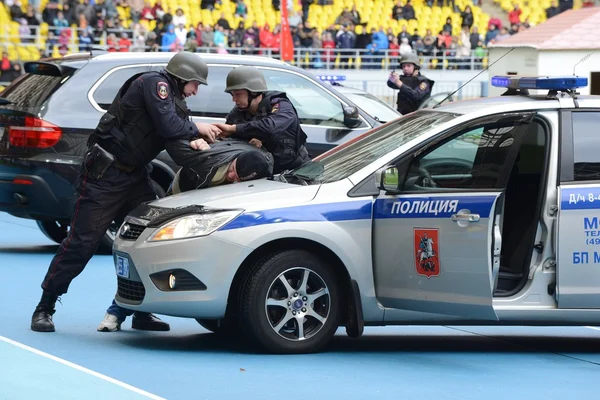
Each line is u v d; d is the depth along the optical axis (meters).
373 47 43.50
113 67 16.33
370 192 9.97
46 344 10.30
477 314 9.55
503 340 11.26
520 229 10.49
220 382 8.86
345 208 9.89
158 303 9.74
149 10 40.56
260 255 9.81
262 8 43.75
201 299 9.64
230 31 41.50
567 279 9.86
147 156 10.78
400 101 23.52
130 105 10.63
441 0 46.41
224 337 10.90
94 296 13.20
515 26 47.03
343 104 16.83
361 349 10.46
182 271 9.69
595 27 27.17
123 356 9.83
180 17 40.69
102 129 10.74
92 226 10.73
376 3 45.81
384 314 10.00
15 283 14.00
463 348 10.71
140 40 39.41
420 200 9.77
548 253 9.91
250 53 41.62
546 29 28.02
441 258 9.64
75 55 16.80
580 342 11.25
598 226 9.88
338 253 9.81
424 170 9.93
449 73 43.69
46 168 15.80
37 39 37.72
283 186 10.16
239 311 9.80
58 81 16.23
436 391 8.77
